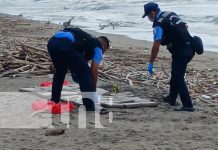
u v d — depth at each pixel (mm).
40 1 161250
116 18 88000
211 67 37531
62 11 116000
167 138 16172
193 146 15312
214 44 54594
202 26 70375
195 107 21375
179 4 102750
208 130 17406
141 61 37656
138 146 15133
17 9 134250
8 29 68312
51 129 16609
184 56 20328
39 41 48375
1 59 29719
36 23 81625
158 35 20312
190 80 28047
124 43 55500
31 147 14891
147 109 20656
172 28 20188
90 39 19422
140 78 27969
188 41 20422
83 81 19438
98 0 122812
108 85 25797
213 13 82500
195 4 101125
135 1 115938
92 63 19438
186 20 77250
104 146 15055
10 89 24109
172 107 21188
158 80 27297
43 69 29000
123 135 16422
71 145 15148
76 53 19141
